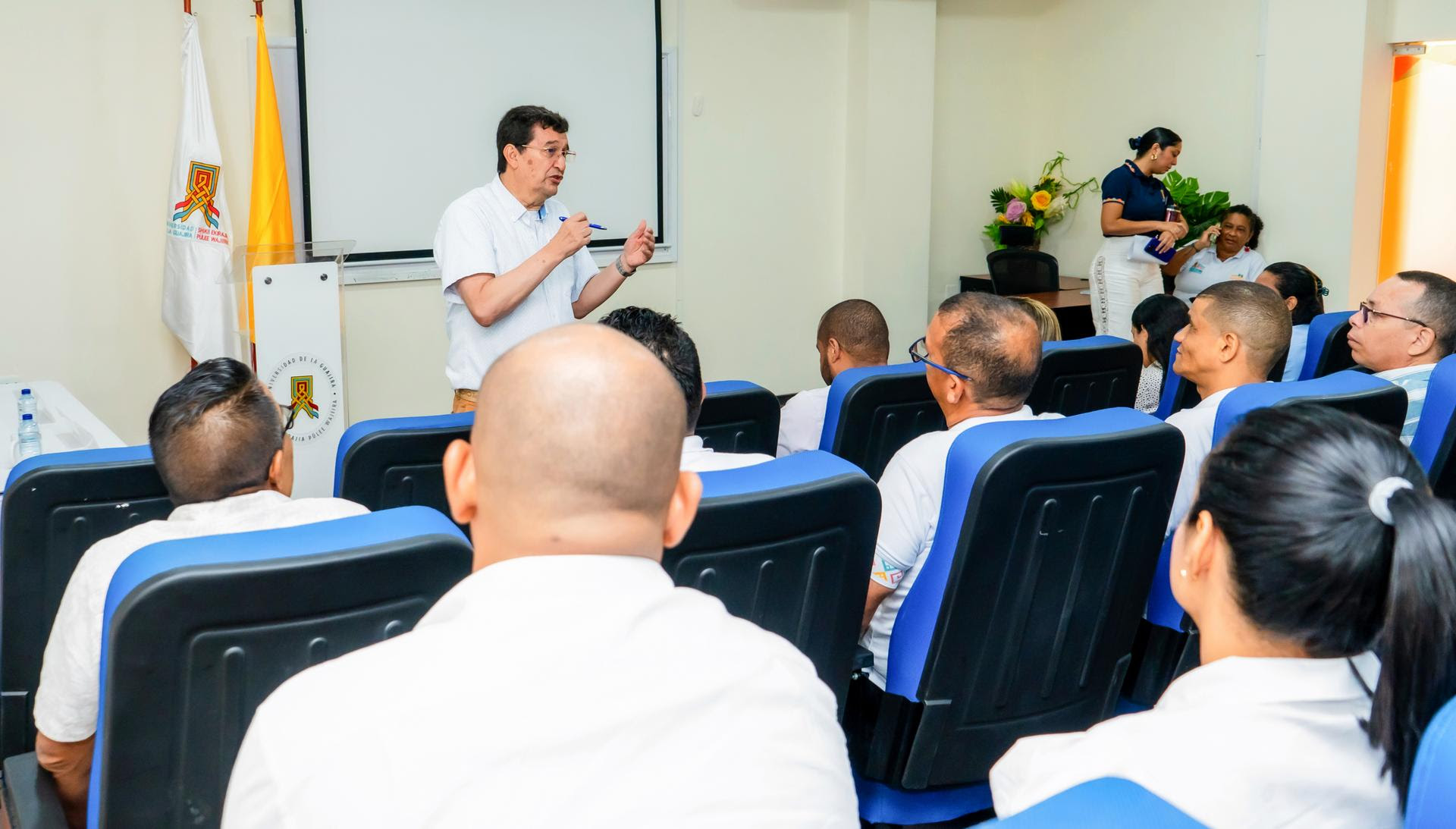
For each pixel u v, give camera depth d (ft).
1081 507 5.76
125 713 4.00
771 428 8.74
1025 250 23.32
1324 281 21.25
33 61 16.20
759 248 22.99
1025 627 5.98
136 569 3.98
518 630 2.48
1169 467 5.92
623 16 20.51
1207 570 3.18
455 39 18.94
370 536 4.20
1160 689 7.19
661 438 2.67
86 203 16.79
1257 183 22.08
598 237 20.98
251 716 4.19
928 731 6.02
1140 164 21.15
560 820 2.32
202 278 16.67
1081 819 2.34
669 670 2.50
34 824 4.85
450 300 11.59
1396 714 2.84
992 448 5.48
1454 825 2.33
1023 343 6.90
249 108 17.67
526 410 2.60
